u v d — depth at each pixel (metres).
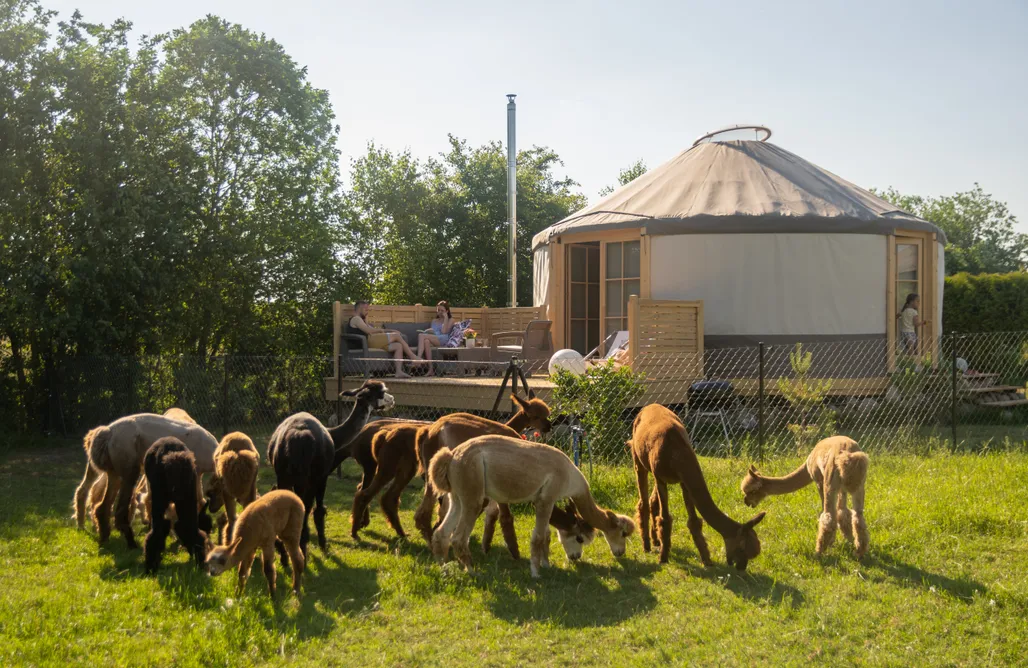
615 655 4.60
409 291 21.03
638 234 13.74
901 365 12.52
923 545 6.23
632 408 11.54
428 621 5.13
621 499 7.94
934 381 12.40
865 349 13.22
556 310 15.02
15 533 7.16
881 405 12.55
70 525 7.55
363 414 7.57
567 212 27.05
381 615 5.21
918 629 4.75
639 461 6.63
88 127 12.99
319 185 17.14
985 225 58.75
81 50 13.32
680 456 6.07
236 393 13.78
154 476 6.04
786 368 12.92
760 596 5.41
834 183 14.80
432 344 14.08
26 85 12.73
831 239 13.04
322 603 5.43
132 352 14.16
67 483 9.82
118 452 6.73
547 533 6.15
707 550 6.05
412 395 12.21
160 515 6.01
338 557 6.52
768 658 4.49
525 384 8.98
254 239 15.53
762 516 5.89
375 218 21.25
